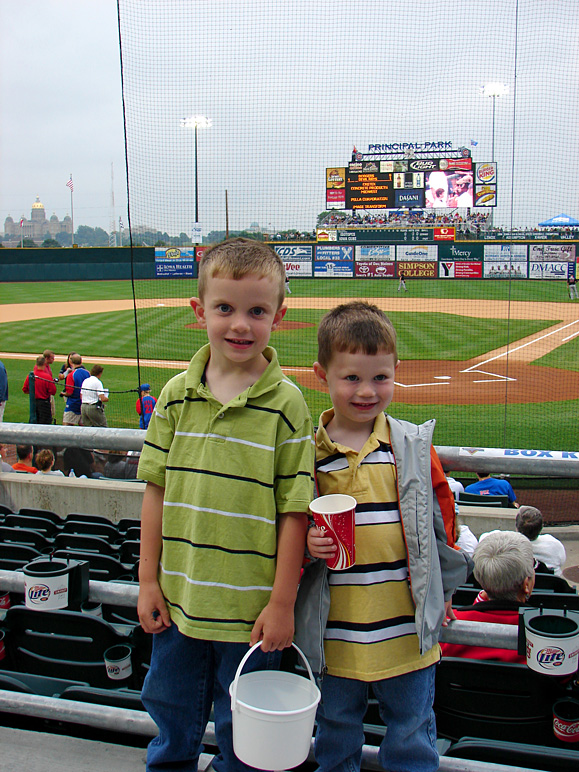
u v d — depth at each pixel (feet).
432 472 4.77
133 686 7.53
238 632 4.50
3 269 138.51
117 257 137.18
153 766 4.98
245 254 4.46
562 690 6.15
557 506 21.45
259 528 4.50
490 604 6.74
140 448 6.46
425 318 64.18
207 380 4.80
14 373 48.34
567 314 66.33
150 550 4.91
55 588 5.46
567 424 32.35
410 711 4.71
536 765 5.40
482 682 6.26
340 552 4.33
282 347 50.19
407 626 4.68
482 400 37.01
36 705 5.69
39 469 20.22
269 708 4.45
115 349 56.29
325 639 4.70
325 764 4.89
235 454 4.51
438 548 4.79
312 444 4.62
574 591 9.66
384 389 4.78
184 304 61.11
